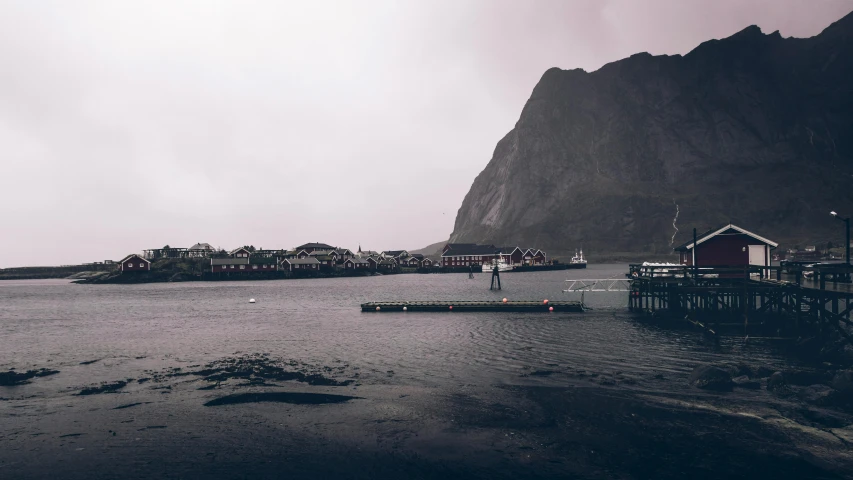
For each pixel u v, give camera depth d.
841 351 27.47
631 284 51.62
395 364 27.95
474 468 14.91
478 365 27.30
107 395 22.78
